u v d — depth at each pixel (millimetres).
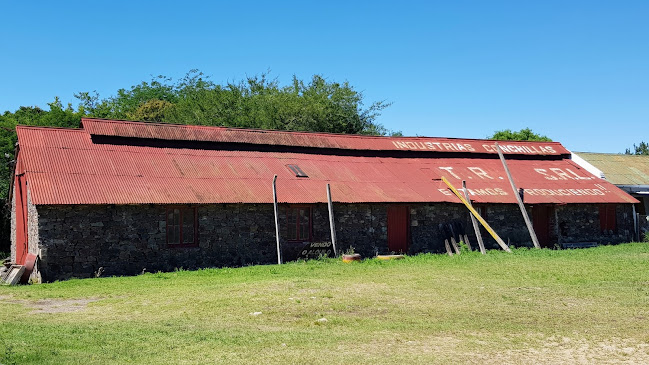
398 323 11836
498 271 19625
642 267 20219
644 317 12297
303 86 54750
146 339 10430
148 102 62406
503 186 30406
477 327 11484
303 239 24609
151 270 21297
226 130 27594
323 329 11367
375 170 28922
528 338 10617
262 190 24062
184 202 21719
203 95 53312
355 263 22203
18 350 9391
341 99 51594
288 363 9016
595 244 31328
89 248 20344
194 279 18688
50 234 19797
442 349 9867
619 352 9719
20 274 18969
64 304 14656
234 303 14062
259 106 49969
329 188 24250
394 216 26594
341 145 29875
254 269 20844
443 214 27766
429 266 21234
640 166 37688
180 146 25953
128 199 20938
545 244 30859
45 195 19797
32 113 48812
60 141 23516
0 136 38062
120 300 14930
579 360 9305
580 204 31578
